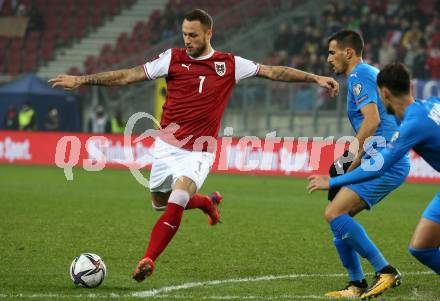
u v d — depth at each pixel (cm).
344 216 2084
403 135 1908
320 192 5153
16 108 7600
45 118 7675
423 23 8325
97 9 10006
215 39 8862
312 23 8456
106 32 9775
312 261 2678
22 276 2317
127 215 3853
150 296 2048
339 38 2234
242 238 3186
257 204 4425
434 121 1911
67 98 7781
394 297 2102
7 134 7356
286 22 8794
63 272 2391
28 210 3972
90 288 2150
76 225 3472
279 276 2398
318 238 3206
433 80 6750
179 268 2519
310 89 7225
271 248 2947
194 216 3853
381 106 2188
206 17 2320
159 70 2336
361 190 2100
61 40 9750
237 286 2230
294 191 5219
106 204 4300
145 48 9306
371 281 2353
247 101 7400
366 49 8088
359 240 2062
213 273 2438
